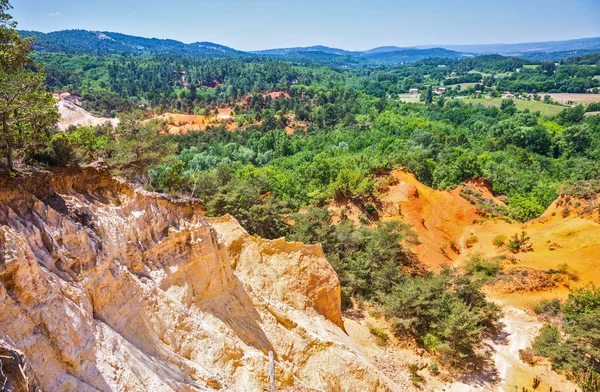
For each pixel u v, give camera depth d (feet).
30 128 55.26
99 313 45.62
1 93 43.98
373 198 182.70
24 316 34.96
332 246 130.72
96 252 47.60
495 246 165.07
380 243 138.21
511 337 106.52
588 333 94.63
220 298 67.21
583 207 162.30
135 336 48.73
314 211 146.61
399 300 103.40
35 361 33.94
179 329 54.49
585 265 135.33
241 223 136.36
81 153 68.08
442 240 170.40
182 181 131.95
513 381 90.07
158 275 58.03
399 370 90.17
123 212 57.77
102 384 38.45
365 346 95.50
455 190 214.07
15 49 53.93
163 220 62.54
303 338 72.54
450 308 101.86
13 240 36.42
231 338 62.49
